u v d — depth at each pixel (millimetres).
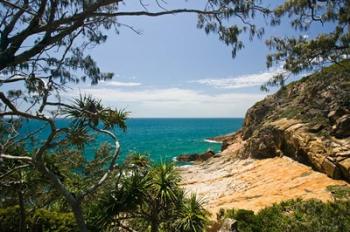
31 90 8453
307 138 25328
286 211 13945
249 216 13312
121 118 8211
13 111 6223
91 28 9773
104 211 9219
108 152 16156
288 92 41562
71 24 8578
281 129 29844
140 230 10859
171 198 10312
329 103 28531
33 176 9086
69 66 9562
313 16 19016
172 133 139750
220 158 40812
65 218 9953
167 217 10508
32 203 11266
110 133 7664
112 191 9422
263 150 32469
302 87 37750
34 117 6312
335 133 24250
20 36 7438
